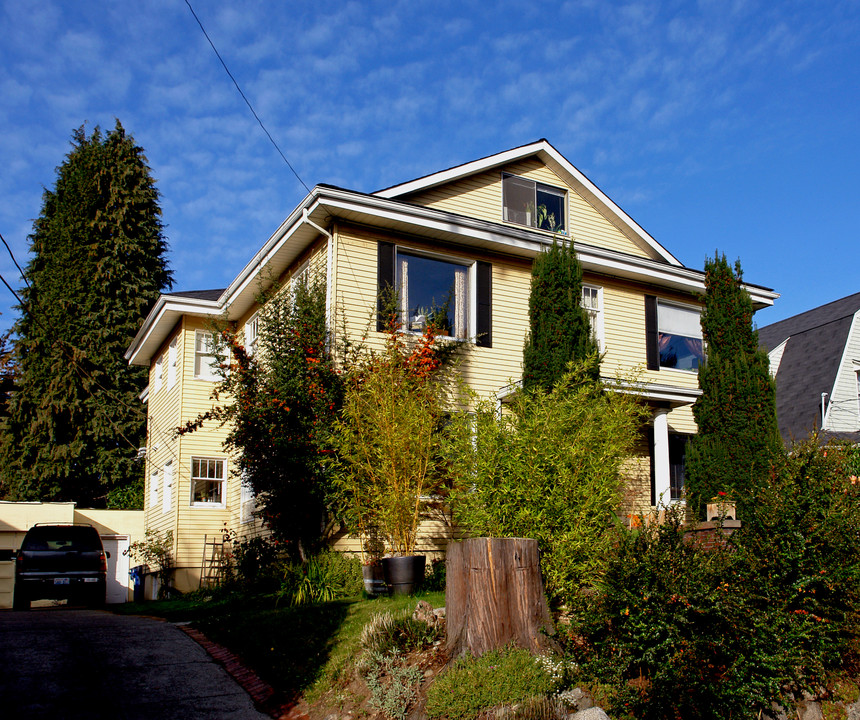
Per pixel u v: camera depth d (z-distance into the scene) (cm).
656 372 1781
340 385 1301
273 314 1399
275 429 1278
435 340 1413
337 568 1223
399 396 1223
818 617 814
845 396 2345
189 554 1861
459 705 652
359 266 1452
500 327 1589
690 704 681
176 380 2002
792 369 2572
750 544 846
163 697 755
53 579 1530
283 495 1261
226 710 733
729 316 1448
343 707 716
